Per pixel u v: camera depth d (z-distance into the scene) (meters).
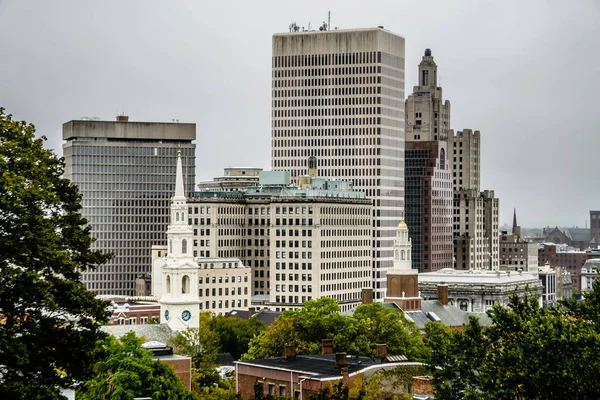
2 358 195.50
